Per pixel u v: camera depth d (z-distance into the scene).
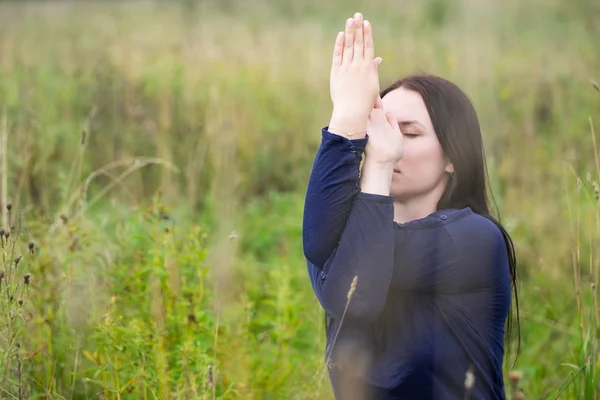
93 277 3.34
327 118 7.52
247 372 3.17
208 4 15.51
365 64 2.16
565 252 4.80
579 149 6.50
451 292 2.12
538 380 3.67
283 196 6.60
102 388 3.00
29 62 7.89
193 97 7.02
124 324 3.26
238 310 3.64
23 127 5.58
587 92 7.62
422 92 2.26
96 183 6.21
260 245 5.48
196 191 5.68
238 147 6.42
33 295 3.20
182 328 3.16
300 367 3.41
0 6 13.52
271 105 7.85
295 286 4.53
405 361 2.12
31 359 3.04
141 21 12.52
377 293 2.04
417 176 2.24
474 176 2.29
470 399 2.11
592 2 13.53
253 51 9.43
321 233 2.12
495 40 9.81
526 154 6.19
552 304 4.28
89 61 8.24
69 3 14.77
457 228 2.12
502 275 2.17
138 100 7.11
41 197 4.54
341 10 16.58
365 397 2.16
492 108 6.45
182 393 2.76
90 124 6.30
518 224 5.28
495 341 2.17
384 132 2.14
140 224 3.81
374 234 2.04
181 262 3.37
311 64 8.82
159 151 5.89
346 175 2.10
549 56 8.95
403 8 15.87
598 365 2.83
